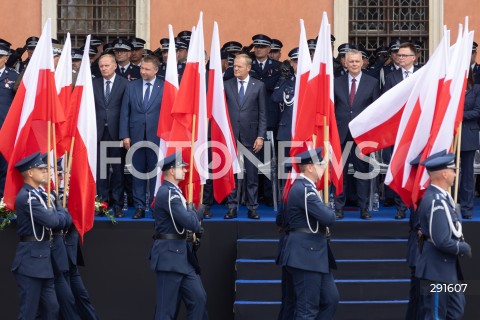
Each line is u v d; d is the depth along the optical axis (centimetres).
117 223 2648
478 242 2648
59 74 2558
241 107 2788
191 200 2378
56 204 2355
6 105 2817
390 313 2506
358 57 2770
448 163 2120
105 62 2803
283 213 2295
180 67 2983
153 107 2752
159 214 2256
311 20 3747
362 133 2486
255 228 2662
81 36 3800
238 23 3744
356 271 2584
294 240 2208
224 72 3064
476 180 3325
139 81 2781
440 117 2314
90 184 2478
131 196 2928
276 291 2528
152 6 3753
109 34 3797
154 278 2644
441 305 2117
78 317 2386
